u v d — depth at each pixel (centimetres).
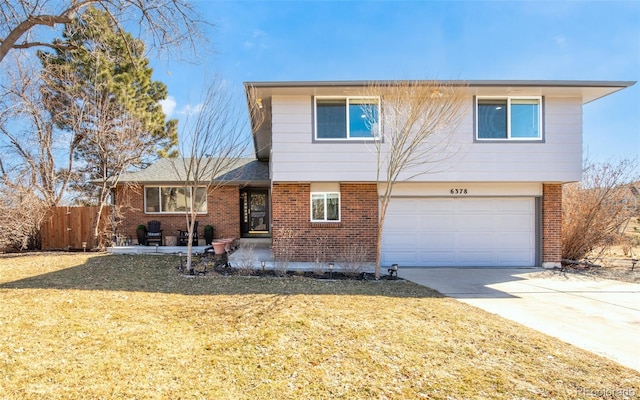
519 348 416
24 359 355
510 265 1033
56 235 1325
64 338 416
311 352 394
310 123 948
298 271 904
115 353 378
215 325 481
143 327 464
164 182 1377
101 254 1197
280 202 1012
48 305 557
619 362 383
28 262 1025
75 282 749
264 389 311
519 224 1035
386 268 984
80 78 1433
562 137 954
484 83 870
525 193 1020
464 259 1034
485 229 1035
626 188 1102
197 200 1438
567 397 304
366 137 951
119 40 995
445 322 509
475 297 681
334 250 1012
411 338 442
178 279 801
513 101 958
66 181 1549
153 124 1767
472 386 321
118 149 1332
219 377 331
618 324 522
